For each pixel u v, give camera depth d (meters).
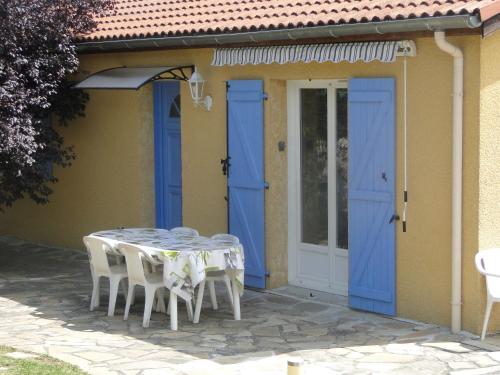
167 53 11.98
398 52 9.12
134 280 9.63
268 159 10.84
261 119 10.77
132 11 13.04
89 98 13.39
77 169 13.80
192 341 8.92
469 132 8.73
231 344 8.80
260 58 10.30
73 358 8.28
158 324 9.60
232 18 10.88
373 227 9.68
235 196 11.20
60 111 13.01
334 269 10.67
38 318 9.91
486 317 8.71
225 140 11.34
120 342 8.89
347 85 10.01
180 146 12.60
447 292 9.09
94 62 13.13
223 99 11.31
